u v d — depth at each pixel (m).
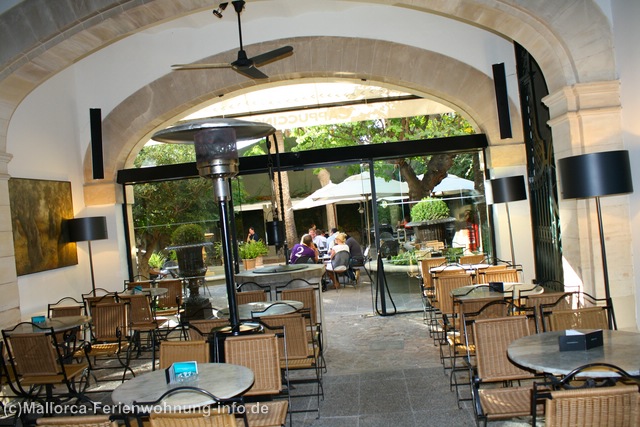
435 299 7.13
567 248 5.79
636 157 5.12
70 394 4.70
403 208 9.05
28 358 4.68
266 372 3.76
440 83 8.42
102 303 6.55
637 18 4.83
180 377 3.25
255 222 9.58
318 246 10.58
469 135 8.72
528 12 5.36
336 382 5.45
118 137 8.90
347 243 9.90
